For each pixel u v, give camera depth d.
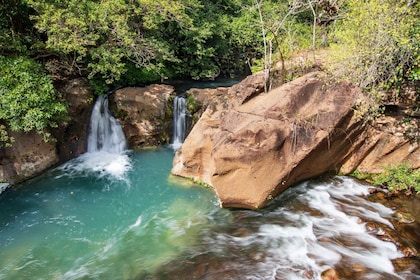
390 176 9.52
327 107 9.02
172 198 9.66
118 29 11.02
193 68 16.64
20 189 9.94
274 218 8.43
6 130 9.72
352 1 10.25
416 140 9.50
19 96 9.13
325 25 14.06
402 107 9.68
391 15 8.73
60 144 11.26
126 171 11.11
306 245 7.49
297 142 8.73
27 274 7.07
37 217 8.90
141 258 7.44
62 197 9.73
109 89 12.98
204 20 16.80
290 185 9.30
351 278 6.52
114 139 12.43
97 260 7.45
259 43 17.36
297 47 13.05
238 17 18.70
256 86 10.18
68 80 11.66
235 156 8.53
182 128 13.00
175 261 7.27
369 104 9.12
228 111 9.69
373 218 8.22
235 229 8.20
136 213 9.09
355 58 9.33
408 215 8.31
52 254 7.66
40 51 11.30
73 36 10.20
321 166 9.54
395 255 7.11
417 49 8.46
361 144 9.80
